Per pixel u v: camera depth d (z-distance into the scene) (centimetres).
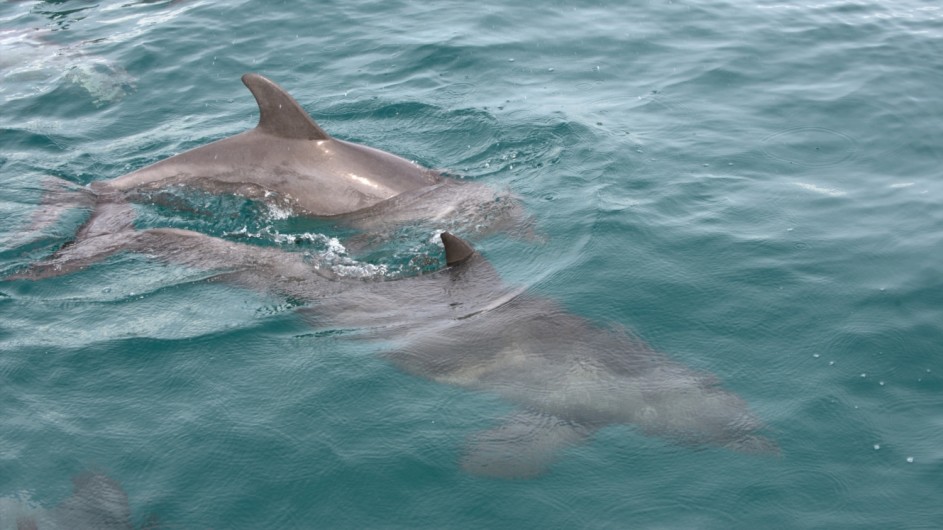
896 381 819
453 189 1149
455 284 952
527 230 1062
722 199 1138
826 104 1416
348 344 878
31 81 1573
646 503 698
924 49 1620
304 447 759
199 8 1848
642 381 809
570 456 743
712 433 758
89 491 718
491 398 803
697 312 912
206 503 707
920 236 1048
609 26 1730
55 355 877
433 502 705
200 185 1139
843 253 1016
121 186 1162
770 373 830
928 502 691
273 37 1702
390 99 1445
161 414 802
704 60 1588
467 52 1608
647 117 1377
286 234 1077
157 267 1009
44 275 998
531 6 1812
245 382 837
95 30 1805
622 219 1078
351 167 1127
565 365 825
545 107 1406
